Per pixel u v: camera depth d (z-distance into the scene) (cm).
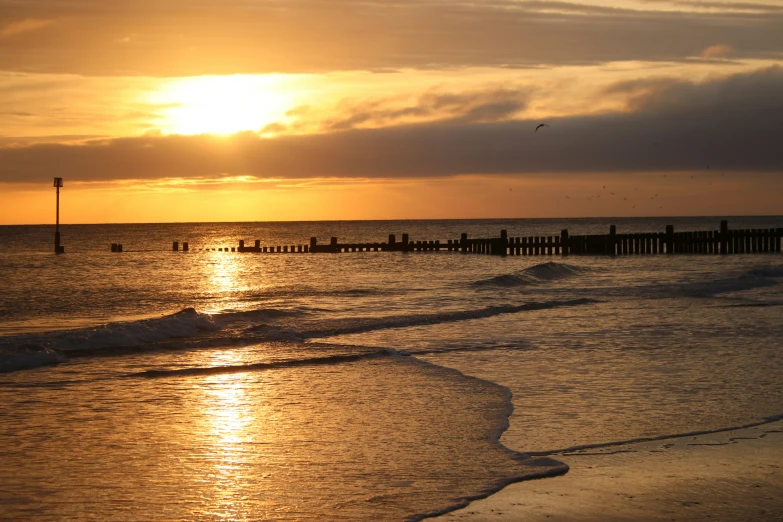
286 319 2002
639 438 867
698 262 4553
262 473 750
